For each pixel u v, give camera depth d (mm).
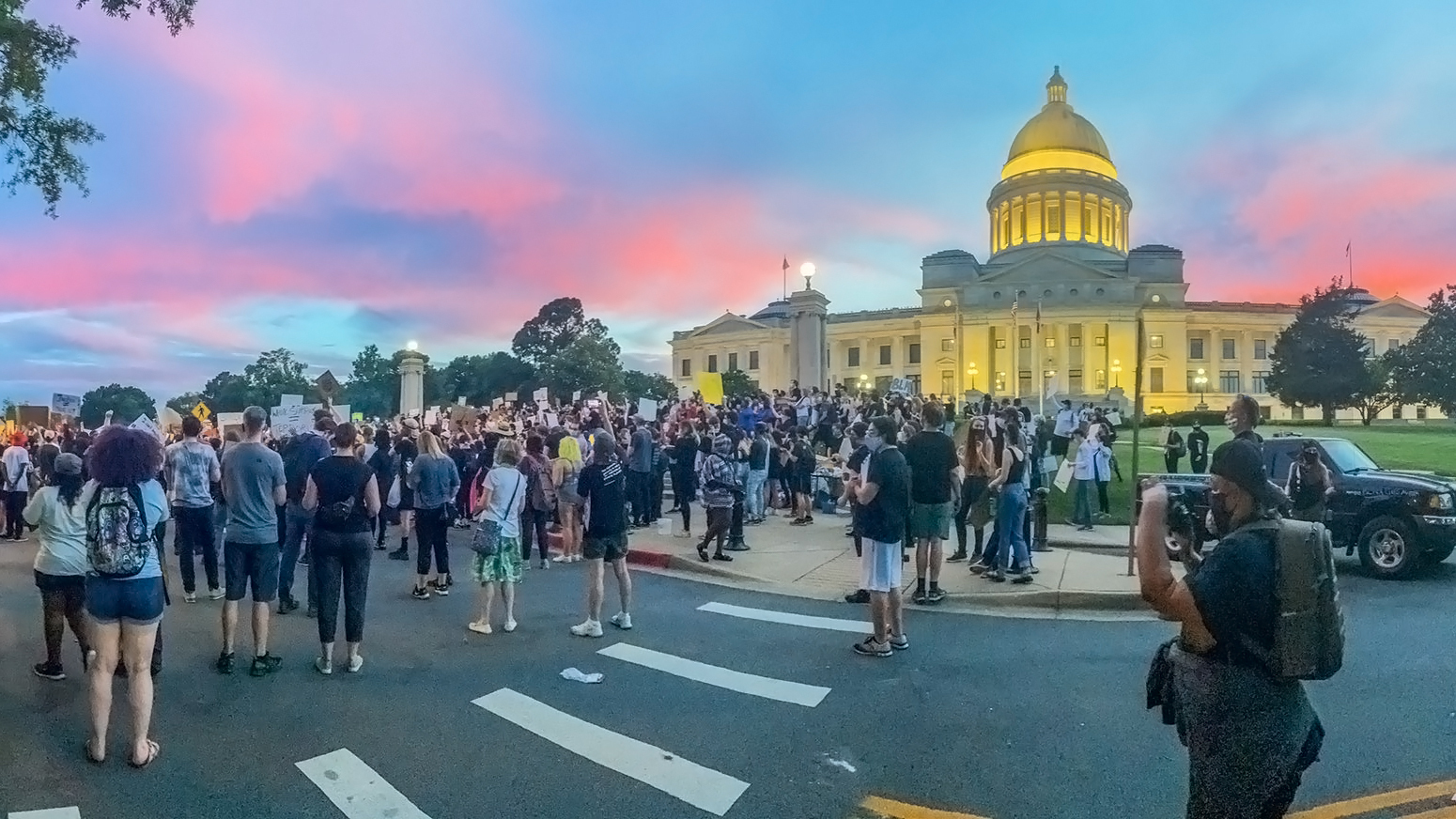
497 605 10133
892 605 8039
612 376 70125
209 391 78312
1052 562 11883
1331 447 12484
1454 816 4520
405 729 6086
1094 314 96188
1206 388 98562
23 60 11641
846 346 114250
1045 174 105438
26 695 6754
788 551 13219
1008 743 5734
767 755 5598
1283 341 63125
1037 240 105750
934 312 102938
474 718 6316
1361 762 5273
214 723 6180
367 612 9734
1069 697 6629
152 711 6426
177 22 12180
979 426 11898
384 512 13023
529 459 12789
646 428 16469
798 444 16516
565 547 13352
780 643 8320
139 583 5387
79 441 17109
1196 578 3150
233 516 7285
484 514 8773
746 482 16500
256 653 7359
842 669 7465
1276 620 3061
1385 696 6469
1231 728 3100
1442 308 59250
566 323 97125
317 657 7871
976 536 11734
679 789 5109
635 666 7613
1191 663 3236
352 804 4914
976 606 9828
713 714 6383
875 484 7715
